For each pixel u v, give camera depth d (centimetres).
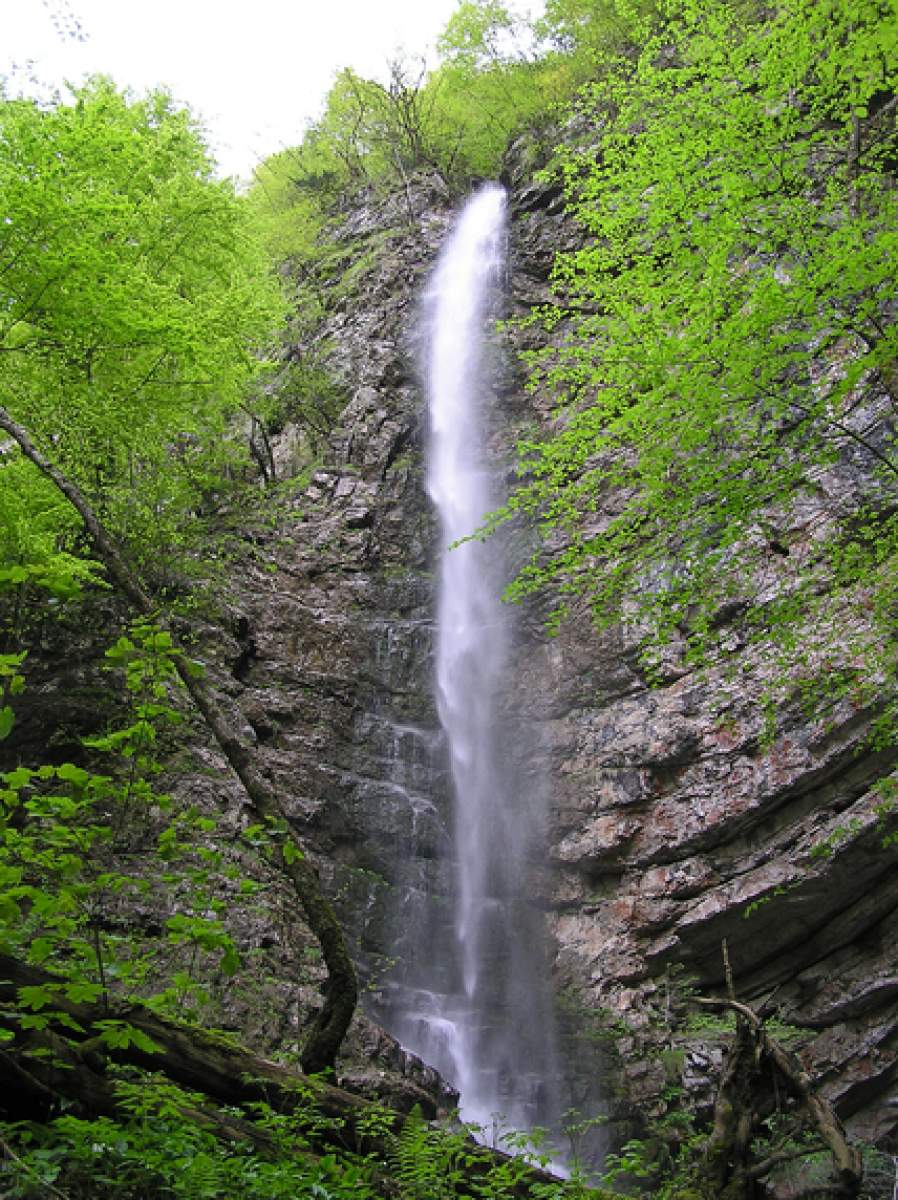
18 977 541
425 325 3091
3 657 446
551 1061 1664
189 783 1532
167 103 1680
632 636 2012
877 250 855
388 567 2408
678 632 1941
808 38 1001
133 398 1298
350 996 716
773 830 1709
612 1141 1523
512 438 2702
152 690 548
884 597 1208
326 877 1756
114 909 1238
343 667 2106
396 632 2241
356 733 2023
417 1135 638
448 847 1983
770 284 881
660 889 1770
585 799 1925
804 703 1303
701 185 1066
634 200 1096
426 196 3634
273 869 1520
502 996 1791
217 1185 495
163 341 1153
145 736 521
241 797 1573
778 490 1026
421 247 3388
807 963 1672
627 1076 1590
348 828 1867
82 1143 484
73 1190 462
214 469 2267
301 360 3064
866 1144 1382
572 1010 1730
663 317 1020
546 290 3066
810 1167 1140
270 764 1822
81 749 1512
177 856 527
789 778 1670
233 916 1369
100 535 789
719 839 1747
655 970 1744
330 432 2745
